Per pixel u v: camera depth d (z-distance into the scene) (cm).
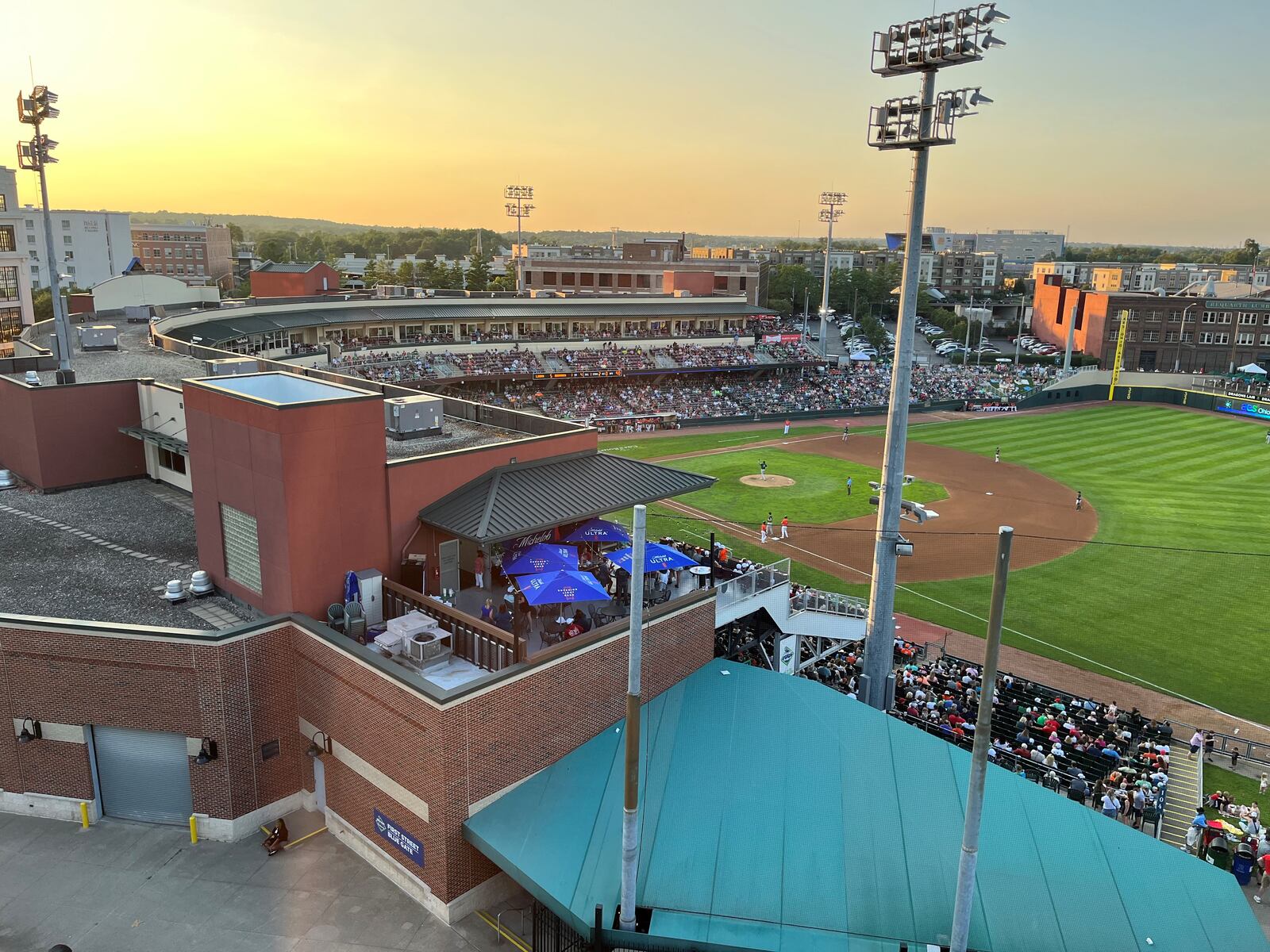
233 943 1733
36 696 2059
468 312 9375
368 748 1955
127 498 3191
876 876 1686
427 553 2356
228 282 18838
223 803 2044
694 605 2428
